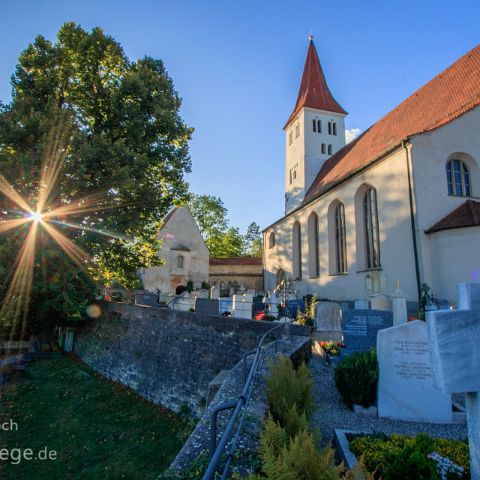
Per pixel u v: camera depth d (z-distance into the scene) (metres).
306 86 44.25
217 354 12.51
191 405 12.70
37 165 17.30
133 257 23.16
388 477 4.02
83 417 12.95
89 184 18.69
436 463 4.34
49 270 18.09
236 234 60.50
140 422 12.36
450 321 2.92
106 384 16.59
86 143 17.73
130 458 10.03
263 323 11.45
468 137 19.86
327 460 2.90
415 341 7.07
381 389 7.10
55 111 17.42
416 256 18.28
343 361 7.77
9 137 17.23
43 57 19.33
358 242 23.61
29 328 21.17
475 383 2.89
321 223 28.28
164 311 15.19
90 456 10.32
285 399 5.00
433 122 21.16
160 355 14.77
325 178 34.16
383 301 15.30
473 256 16.59
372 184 22.16
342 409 7.47
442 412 6.85
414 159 18.84
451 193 19.39
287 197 44.09
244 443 4.58
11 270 16.34
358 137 33.03
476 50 22.70
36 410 13.69
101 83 20.58
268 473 2.81
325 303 14.29
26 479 9.41
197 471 4.06
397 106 28.59
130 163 18.73
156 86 21.86
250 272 45.41
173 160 22.61
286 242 35.94
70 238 18.45
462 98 20.89
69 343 21.67
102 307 19.61
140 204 20.14
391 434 5.75
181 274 41.94
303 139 41.03
